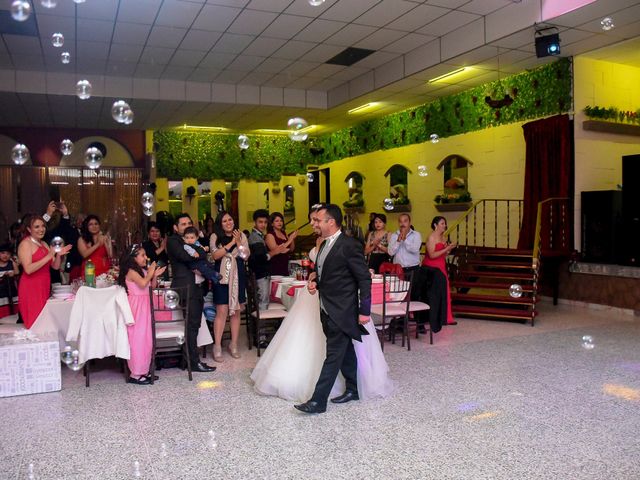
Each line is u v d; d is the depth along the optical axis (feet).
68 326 16.05
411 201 40.91
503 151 32.83
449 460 10.09
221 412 12.79
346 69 33.99
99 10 23.61
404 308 19.25
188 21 25.13
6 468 9.91
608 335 21.03
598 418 12.17
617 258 26.66
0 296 18.22
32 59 30.37
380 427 11.74
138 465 9.98
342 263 12.49
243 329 23.38
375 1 23.35
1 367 14.10
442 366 16.65
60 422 12.25
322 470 9.73
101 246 20.75
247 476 9.52
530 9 23.62
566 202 28.58
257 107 38.45
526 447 10.64
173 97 35.50
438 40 28.71
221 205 49.75
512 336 21.08
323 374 12.57
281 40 28.07
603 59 29.32
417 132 39.93
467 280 27.48
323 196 53.47
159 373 16.29
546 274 29.60
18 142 44.04
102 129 46.11
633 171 25.39
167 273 22.65
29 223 15.84
